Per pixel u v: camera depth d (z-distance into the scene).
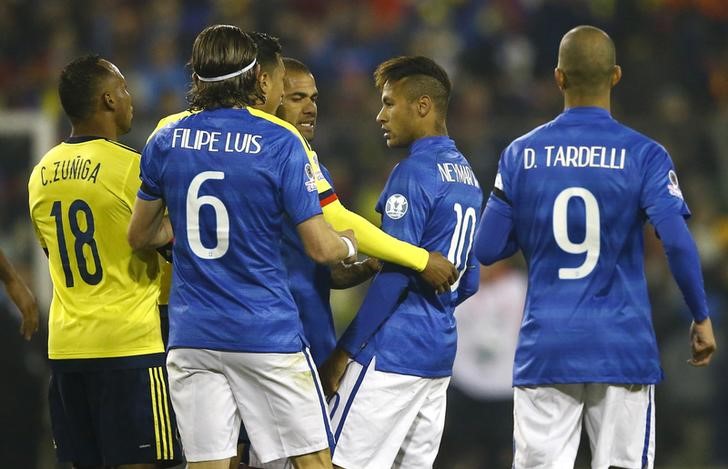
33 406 28.12
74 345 17.41
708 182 38.75
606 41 16.84
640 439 16.72
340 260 16.05
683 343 35.12
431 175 17.38
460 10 53.19
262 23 49.72
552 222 16.67
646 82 47.53
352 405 17.31
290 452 15.96
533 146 16.92
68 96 17.73
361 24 51.03
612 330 16.50
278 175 15.62
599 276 16.58
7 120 35.47
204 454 15.94
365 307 17.23
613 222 16.53
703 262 37.28
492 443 32.41
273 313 15.77
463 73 48.12
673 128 39.09
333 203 16.97
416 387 17.48
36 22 50.31
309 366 16.08
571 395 16.73
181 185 15.77
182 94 46.31
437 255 17.27
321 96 45.88
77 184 17.36
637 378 16.55
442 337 17.67
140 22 49.81
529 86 49.16
